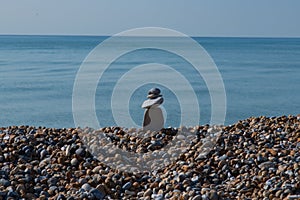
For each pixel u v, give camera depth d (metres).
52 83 29.25
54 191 4.89
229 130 6.96
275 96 24.45
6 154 5.72
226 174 5.38
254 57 63.19
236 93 25.58
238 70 40.81
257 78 33.97
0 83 29.89
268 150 5.93
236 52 80.50
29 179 5.13
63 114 19.14
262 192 4.80
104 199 4.74
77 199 4.65
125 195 4.88
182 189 4.96
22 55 63.47
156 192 4.95
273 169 5.33
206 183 5.14
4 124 17.06
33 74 35.56
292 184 4.88
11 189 4.82
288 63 50.94
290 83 30.81
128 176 5.33
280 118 7.72
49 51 75.44
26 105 21.42
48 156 5.82
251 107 20.89
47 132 6.77
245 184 5.04
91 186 4.98
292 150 5.95
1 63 48.03
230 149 6.04
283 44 149.00
